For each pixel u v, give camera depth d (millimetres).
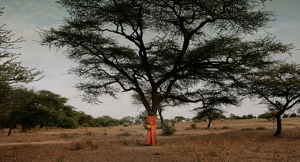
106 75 15742
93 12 13609
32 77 6410
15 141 20109
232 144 11164
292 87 15859
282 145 10875
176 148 9953
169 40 13617
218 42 12609
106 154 8805
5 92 6188
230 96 16406
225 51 12422
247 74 13641
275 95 17125
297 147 9859
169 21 14766
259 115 95688
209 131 35469
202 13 13086
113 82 16125
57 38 13062
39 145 13430
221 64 13570
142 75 16172
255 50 12781
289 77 16625
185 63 14117
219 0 12211
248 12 12727
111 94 16172
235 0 12133
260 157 7211
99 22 14008
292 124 48000
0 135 27672
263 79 14508
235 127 44312
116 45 14445
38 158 7992
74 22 13203
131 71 16312
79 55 14539
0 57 5891
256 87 16078
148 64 14945
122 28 14523
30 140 21203
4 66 5922
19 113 29688
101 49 13711
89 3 12992
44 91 33562
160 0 12977
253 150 8922
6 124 39031
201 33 15734
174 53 14047
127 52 14398
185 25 15219
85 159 7652
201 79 15844
